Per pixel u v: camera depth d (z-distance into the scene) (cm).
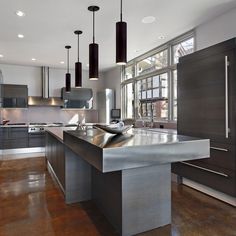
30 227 229
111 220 234
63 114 766
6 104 641
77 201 296
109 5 313
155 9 327
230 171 270
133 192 208
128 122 614
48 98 709
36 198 308
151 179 215
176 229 221
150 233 213
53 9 324
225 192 277
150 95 577
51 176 415
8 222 240
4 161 543
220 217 249
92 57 300
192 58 326
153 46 511
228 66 269
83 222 239
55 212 264
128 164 160
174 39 460
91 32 415
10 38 446
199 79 314
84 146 192
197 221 239
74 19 359
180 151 180
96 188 282
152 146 168
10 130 641
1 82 598
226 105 270
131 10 329
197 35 398
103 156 152
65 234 215
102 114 752
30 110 720
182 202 290
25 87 666
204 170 307
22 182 380
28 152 661
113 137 213
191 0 303
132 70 653
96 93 814
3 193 327
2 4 308
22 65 697
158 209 221
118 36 241
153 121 542
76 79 398
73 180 294
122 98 701
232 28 333
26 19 359
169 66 484
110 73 780
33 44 485
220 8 327
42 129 677
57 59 617
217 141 286
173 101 489
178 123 354
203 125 307
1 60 630
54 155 391
